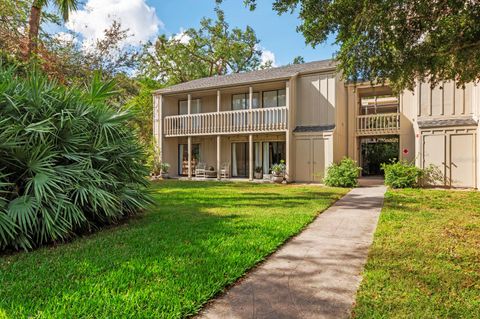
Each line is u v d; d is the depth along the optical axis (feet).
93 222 18.44
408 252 13.74
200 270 11.37
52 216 14.82
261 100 56.65
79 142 17.43
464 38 15.40
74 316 8.04
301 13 16.78
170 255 13.08
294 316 8.47
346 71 18.12
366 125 55.01
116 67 48.93
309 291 10.07
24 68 29.09
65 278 10.63
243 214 22.58
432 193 34.06
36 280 10.47
